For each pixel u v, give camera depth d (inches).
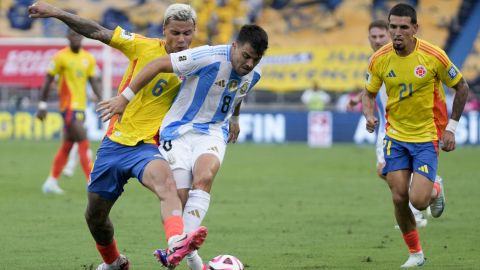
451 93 3710.6
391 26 1144.8
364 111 1230.3
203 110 1032.8
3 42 3563.0
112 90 3503.9
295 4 4343.0
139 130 1009.5
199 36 4153.5
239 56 987.9
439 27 4269.2
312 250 1334.9
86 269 1165.1
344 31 4315.9
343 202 1951.3
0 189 2138.3
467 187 2260.1
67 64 2020.2
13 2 4303.6
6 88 3806.6
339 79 4084.6
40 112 2087.8
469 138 3690.9
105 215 1037.2
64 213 1727.4
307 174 2581.2
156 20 4323.3
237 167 2792.8
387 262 1227.2
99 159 1012.5
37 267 1182.3
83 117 2046.0
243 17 4281.5
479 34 4239.7
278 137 3831.2
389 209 1838.1
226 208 1843.0
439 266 1187.9
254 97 4094.5
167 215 940.0
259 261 1234.0
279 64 4114.2
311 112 3801.7
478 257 1267.2
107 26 4320.9
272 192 2137.1
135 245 1371.8
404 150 1183.6
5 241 1400.1
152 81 1006.4
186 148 1032.8
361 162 2977.4
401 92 1172.5
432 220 1678.2
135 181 2400.3
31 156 3053.6
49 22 4288.9
